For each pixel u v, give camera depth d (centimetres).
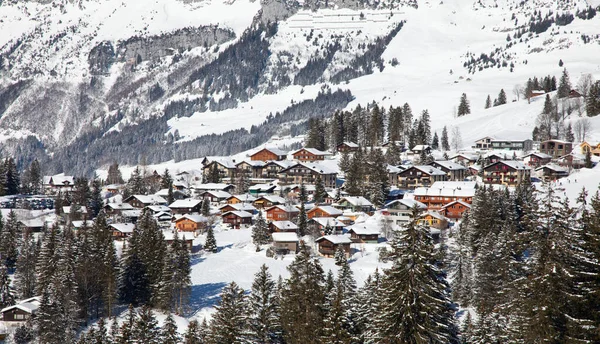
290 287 8300
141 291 12888
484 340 7362
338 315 6906
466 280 11494
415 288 4888
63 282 11969
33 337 11200
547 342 4884
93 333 9750
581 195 5431
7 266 15412
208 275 14062
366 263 14100
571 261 5006
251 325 8119
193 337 8875
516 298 5431
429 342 4931
